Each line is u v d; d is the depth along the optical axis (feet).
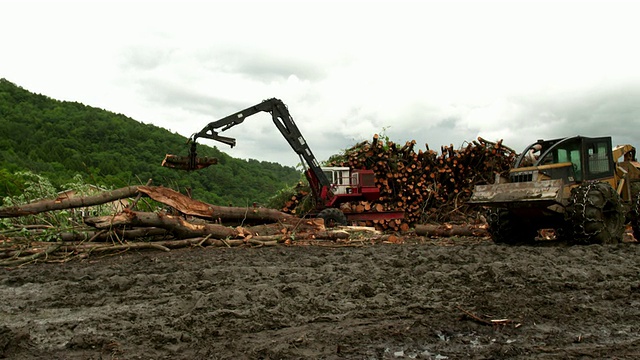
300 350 11.04
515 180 31.89
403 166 54.39
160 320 13.55
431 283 17.57
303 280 18.52
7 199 33.50
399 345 11.29
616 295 15.60
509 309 13.99
